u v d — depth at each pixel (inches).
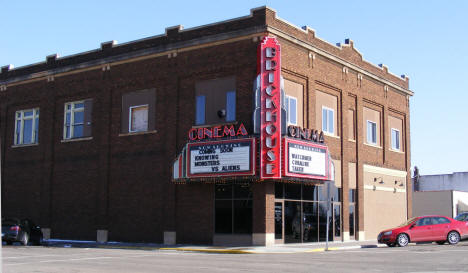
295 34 1135.0
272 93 1013.2
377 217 1428.4
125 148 1228.5
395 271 540.7
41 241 1178.6
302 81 1155.9
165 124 1168.2
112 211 1229.7
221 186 1077.8
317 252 912.9
